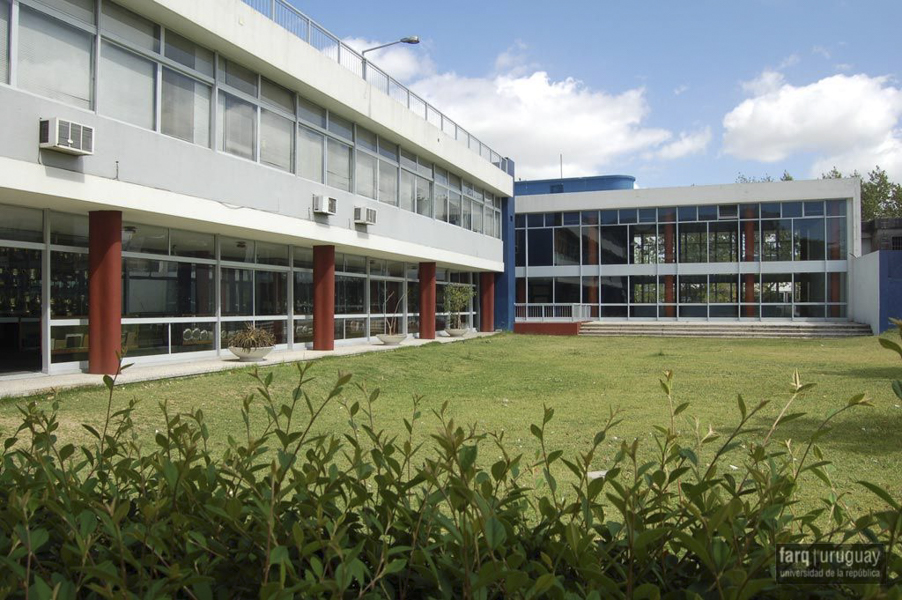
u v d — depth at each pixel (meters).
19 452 2.57
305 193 16.14
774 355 19.98
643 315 33.47
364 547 2.01
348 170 18.55
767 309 31.77
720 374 14.76
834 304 31.05
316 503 2.07
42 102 9.68
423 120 22.05
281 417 8.95
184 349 14.38
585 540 1.74
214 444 6.96
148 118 11.78
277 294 17.58
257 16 13.76
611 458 6.55
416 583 1.86
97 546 1.94
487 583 1.54
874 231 36.31
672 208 33.12
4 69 9.34
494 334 29.95
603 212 34.09
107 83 10.98
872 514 1.72
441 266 27.92
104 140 10.68
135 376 11.32
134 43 11.47
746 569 1.69
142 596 1.66
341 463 5.89
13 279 10.99
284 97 15.71
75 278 11.93
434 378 14.23
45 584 1.56
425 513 2.05
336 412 9.55
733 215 32.28
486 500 1.90
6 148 9.17
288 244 17.78
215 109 13.35
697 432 2.41
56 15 10.09
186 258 14.41
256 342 14.37
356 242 18.38
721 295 32.41
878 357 18.78
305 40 15.77
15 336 11.62
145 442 6.93
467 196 27.77
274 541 1.82
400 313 24.42
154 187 11.67
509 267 32.38
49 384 10.09
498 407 10.20
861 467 6.10
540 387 12.75
